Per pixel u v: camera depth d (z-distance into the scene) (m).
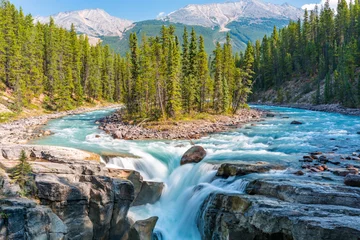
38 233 12.23
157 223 17.20
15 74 63.19
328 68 106.38
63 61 89.38
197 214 16.30
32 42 78.25
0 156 17.64
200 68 64.50
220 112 64.75
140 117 55.53
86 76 100.06
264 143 31.31
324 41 119.38
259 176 16.56
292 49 132.88
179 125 48.19
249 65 67.62
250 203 12.52
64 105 78.50
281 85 121.44
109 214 15.52
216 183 17.98
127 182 16.62
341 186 12.94
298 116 63.06
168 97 54.62
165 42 58.44
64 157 19.22
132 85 64.62
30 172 14.73
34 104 70.31
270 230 10.80
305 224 9.56
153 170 23.03
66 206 14.20
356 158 21.27
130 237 15.39
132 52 63.75
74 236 14.22
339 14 120.94
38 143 30.94
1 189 13.32
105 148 28.16
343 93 79.38
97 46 120.62
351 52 86.81
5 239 11.27
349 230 8.85
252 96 133.25
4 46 65.56
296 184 13.38
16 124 47.41
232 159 22.78
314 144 29.34
